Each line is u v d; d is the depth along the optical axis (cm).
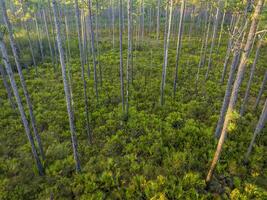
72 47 3005
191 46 2994
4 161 1056
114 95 1709
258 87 1844
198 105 1527
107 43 3294
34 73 2200
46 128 1346
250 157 1029
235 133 1216
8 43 2617
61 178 940
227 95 1112
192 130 1234
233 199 838
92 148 1145
